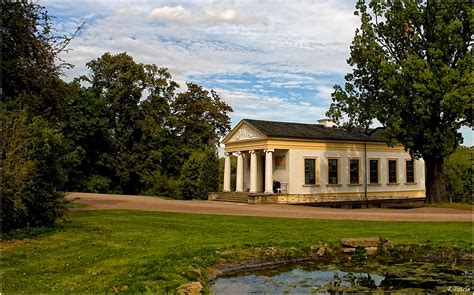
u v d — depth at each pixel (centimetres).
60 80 2284
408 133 3369
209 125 6256
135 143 5906
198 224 1997
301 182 4303
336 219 2330
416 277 1152
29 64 2017
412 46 3566
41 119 1712
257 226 1959
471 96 3136
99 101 5519
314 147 4416
